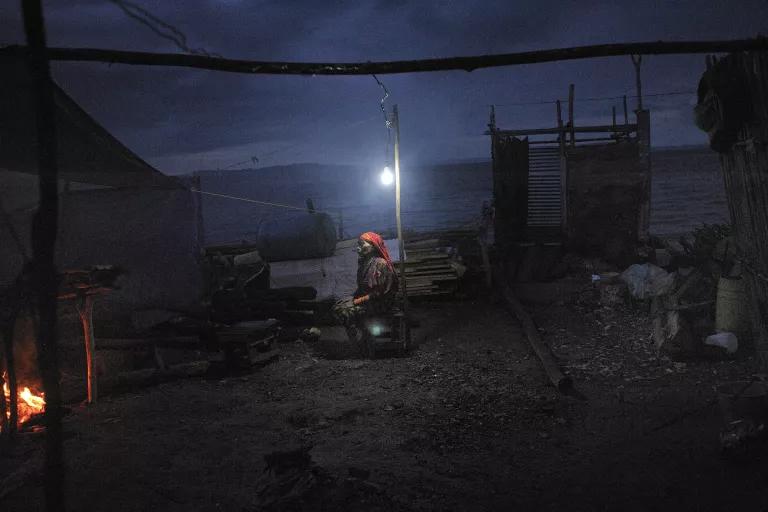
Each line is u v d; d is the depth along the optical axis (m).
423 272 12.76
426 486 5.04
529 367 8.54
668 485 5.05
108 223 9.41
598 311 11.25
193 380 8.30
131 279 9.63
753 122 6.23
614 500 4.87
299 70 2.54
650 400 7.02
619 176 15.10
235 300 11.36
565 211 15.58
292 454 4.80
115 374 7.89
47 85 1.89
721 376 7.62
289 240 11.46
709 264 10.28
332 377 8.31
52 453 2.06
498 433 6.30
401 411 6.91
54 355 2.04
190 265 10.25
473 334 10.40
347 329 9.70
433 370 8.50
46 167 1.89
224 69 2.42
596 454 5.75
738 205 7.27
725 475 5.14
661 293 10.62
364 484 4.71
